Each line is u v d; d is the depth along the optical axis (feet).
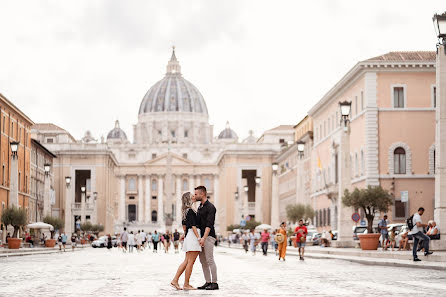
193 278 69.51
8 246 185.47
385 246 133.59
